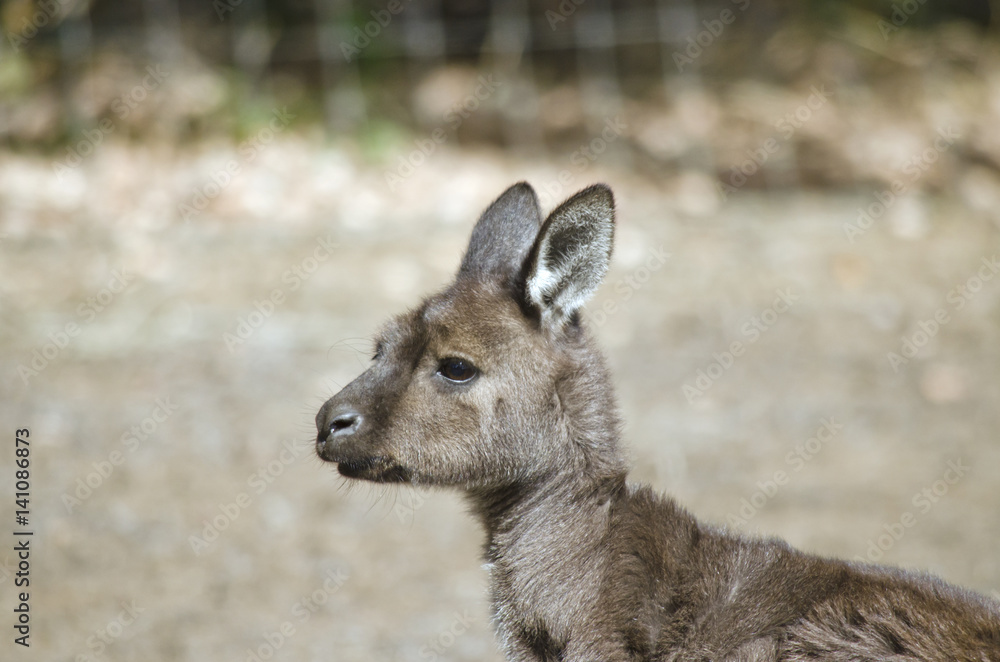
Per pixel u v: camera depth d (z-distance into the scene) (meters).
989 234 16.27
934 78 19.64
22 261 14.38
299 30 19.39
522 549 6.18
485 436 6.20
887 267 15.16
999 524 10.09
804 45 19.70
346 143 17.77
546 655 6.01
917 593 5.45
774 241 15.75
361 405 6.25
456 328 6.23
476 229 6.94
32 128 17.20
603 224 6.13
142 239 15.09
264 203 16.09
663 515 6.06
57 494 10.44
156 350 12.88
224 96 17.80
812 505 10.51
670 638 5.65
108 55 18.00
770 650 5.47
